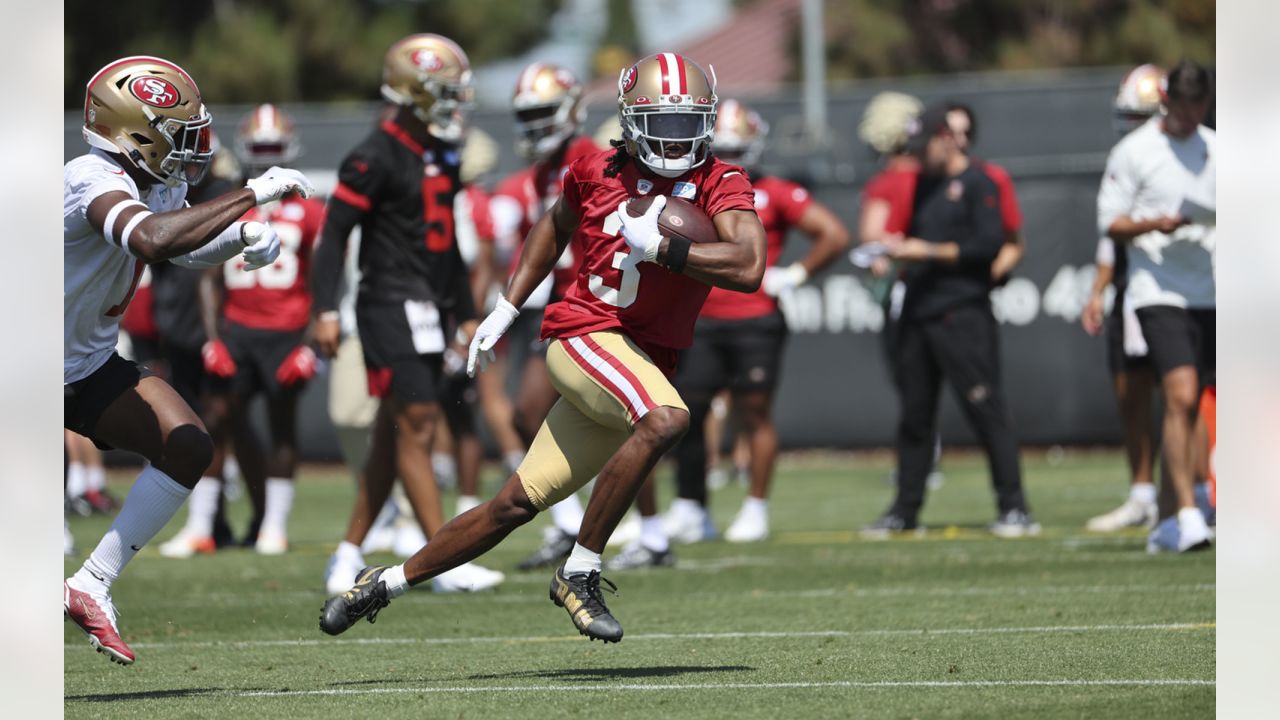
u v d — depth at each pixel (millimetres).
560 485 18078
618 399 17391
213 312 35000
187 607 25672
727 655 19641
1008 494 35469
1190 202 28734
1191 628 20938
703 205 17797
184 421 17406
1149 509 36188
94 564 17141
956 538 35094
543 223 18672
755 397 36000
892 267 38781
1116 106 34406
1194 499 29922
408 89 25984
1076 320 57156
